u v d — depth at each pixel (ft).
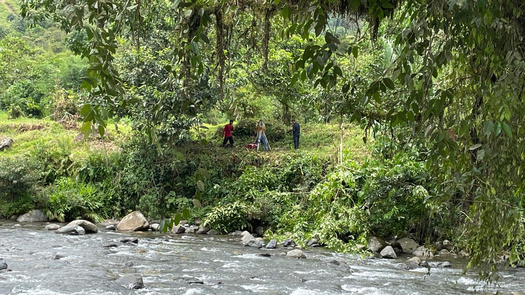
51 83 113.70
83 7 8.22
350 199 47.57
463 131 11.08
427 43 9.86
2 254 34.35
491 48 10.94
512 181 12.36
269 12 18.56
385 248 42.63
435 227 44.80
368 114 23.53
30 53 130.93
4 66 113.60
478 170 11.64
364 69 29.73
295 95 27.48
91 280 27.58
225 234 53.78
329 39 9.01
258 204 55.26
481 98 12.78
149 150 60.75
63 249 37.63
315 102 27.30
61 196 58.44
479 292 27.99
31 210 58.13
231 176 63.77
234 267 33.91
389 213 44.24
